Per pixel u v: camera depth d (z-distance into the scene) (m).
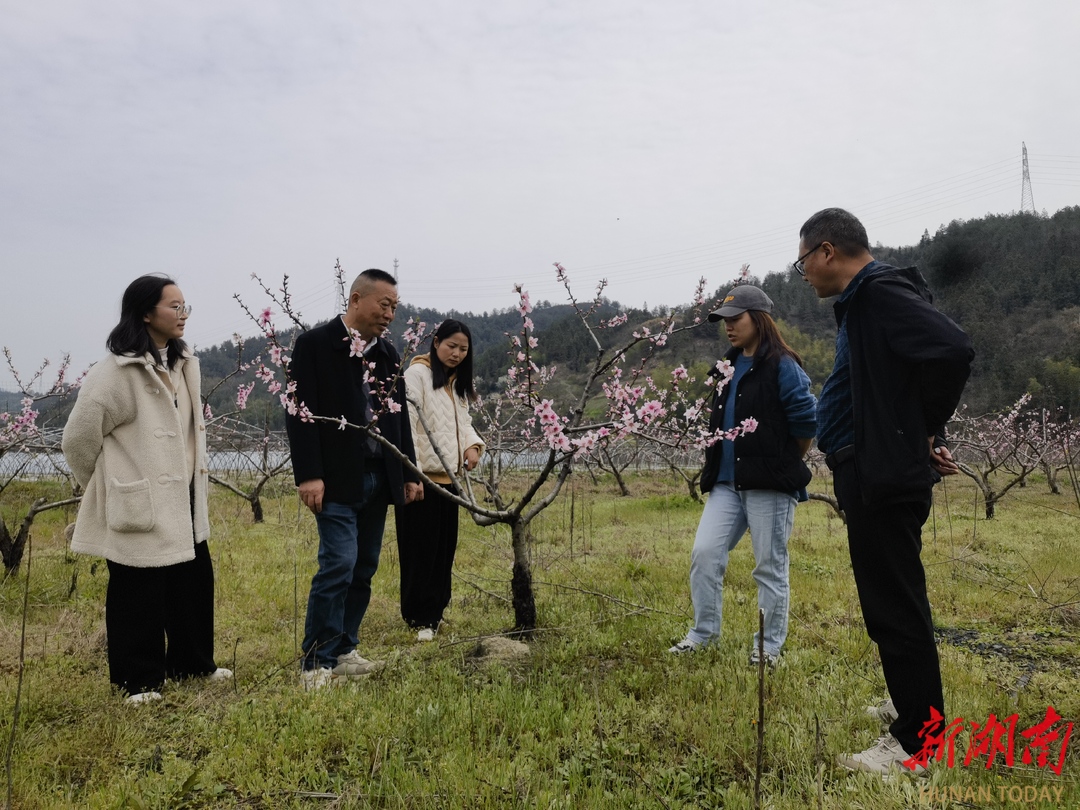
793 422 3.60
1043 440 14.55
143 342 3.28
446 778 2.38
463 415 4.70
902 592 2.46
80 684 3.28
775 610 3.62
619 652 3.82
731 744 2.66
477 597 5.16
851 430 2.67
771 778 2.43
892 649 2.46
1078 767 2.46
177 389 3.46
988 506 10.41
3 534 5.16
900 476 2.38
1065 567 6.24
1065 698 3.21
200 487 3.49
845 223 2.69
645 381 5.66
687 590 5.32
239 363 8.15
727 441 3.80
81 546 3.17
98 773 2.48
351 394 3.59
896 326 2.39
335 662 3.58
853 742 2.71
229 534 7.61
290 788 2.38
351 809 2.24
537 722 2.86
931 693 2.42
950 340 2.26
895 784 2.31
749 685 3.22
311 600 3.53
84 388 3.14
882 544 2.49
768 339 3.72
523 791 2.34
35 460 7.91
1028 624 4.64
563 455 3.80
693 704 3.02
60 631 4.06
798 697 3.11
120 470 3.19
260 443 10.26
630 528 9.16
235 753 2.59
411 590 4.34
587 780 2.44
